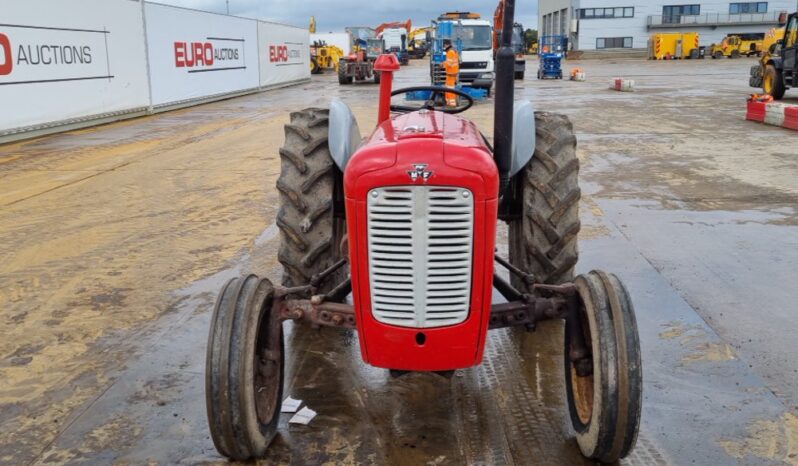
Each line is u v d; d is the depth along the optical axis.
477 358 2.83
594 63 54.81
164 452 3.16
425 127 3.12
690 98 20.70
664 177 8.95
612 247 6.05
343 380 3.80
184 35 20.06
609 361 2.68
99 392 3.72
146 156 11.16
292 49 31.53
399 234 2.66
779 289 5.04
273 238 6.49
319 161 4.03
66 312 4.81
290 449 3.16
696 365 3.93
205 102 21.73
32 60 13.17
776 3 67.00
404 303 2.72
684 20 67.81
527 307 3.05
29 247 6.29
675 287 5.10
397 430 3.30
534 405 3.51
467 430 3.29
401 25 65.50
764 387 3.68
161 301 4.99
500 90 3.06
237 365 2.77
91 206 7.78
